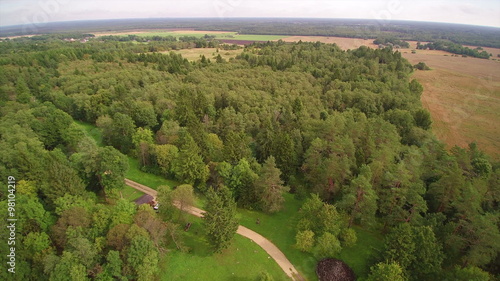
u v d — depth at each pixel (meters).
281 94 123.56
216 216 52.69
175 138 87.19
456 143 90.12
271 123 96.12
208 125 99.19
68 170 58.53
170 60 169.38
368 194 55.69
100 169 67.00
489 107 106.88
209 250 57.03
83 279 43.53
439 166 67.81
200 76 143.38
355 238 56.69
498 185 60.16
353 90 128.12
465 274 42.09
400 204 57.03
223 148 80.12
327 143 77.19
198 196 72.69
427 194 63.16
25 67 144.00
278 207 65.00
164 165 79.12
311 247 55.53
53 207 56.16
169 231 56.12
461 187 56.50
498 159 81.62
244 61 169.50
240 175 68.88
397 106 114.19
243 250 57.44
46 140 88.62
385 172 62.38
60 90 131.25
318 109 115.44
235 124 99.38
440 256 46.53
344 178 65.31
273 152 79.31
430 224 51.06
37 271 46.44
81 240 45.19
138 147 85.81
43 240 48.56
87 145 71.75
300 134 89.00
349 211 62.00
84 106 117.44
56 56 167.25
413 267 46.50
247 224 64.62
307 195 74.00
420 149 76.75
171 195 59.25
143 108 102.25
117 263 45.53
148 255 46.53
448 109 107.19
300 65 158.88
